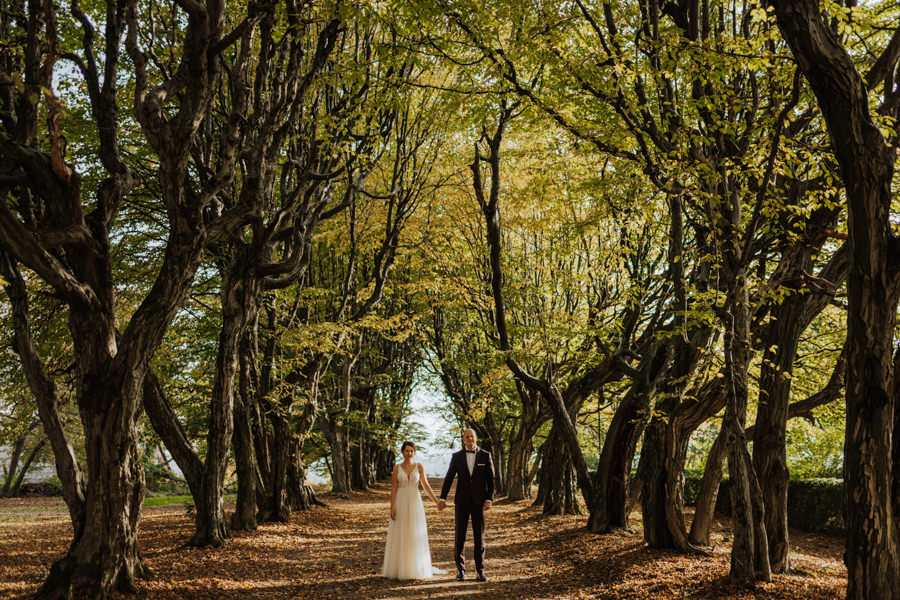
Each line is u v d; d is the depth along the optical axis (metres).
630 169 9.85
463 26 8.10
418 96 14.45
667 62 7.24
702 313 7.78
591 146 10.28
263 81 10.05
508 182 17.16
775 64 6.99
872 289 4.73
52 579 6.75
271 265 11.47
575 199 13.59
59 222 6.89
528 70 9.72
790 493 17.84
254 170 8.84
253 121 10.67
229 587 8.12
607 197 12.24
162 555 9.96
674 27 9.06
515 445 23.20
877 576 4.77
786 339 8.34
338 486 25.81
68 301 6.89
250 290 11.43
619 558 9.81
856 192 4.72
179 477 34.22
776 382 8.40
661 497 10.12
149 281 15.72
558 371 18.80
